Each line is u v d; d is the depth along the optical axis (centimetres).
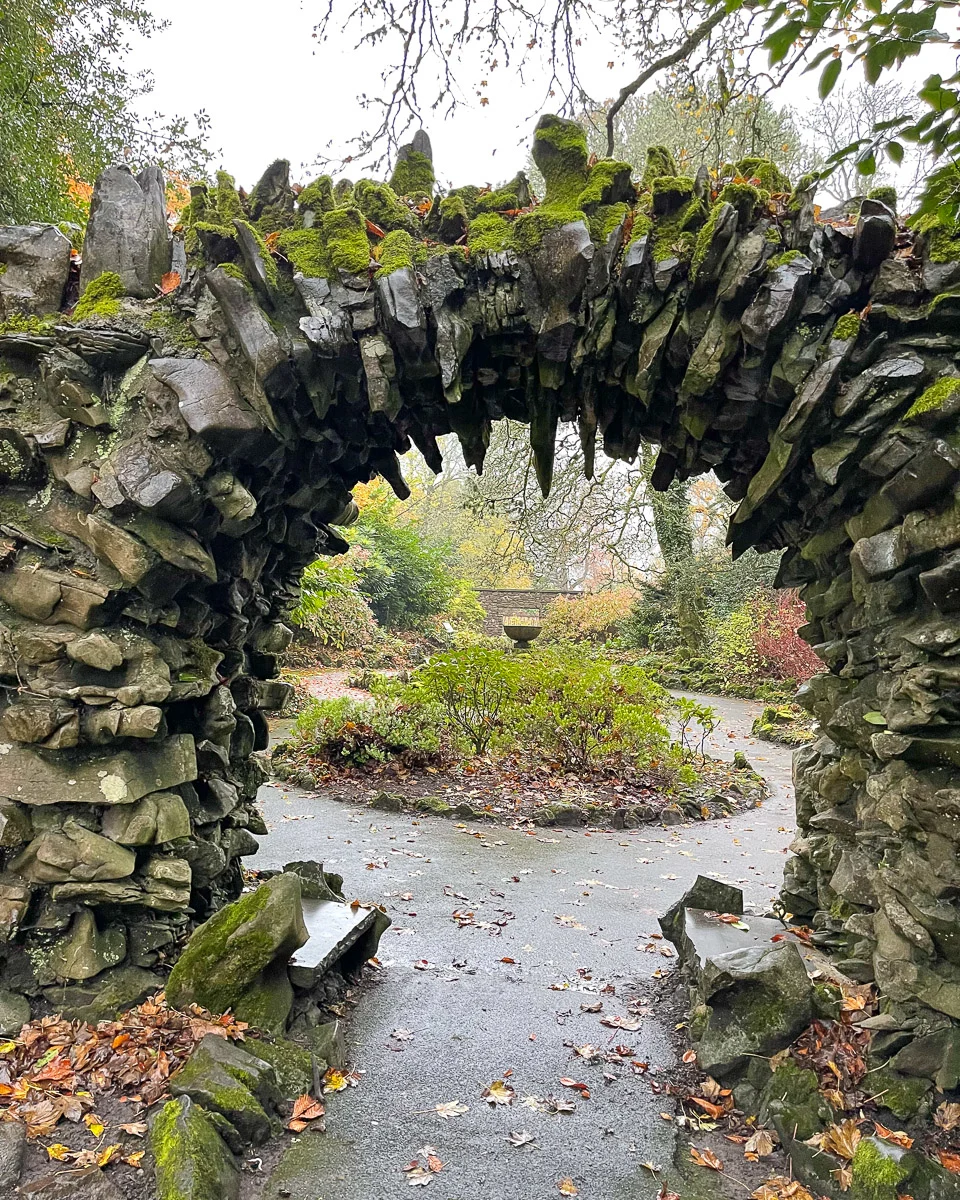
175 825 283
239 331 266
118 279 292
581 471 1070
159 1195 199
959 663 250
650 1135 257
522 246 271
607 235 266
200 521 293
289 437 296
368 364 272
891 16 151
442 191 298
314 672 1322
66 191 702
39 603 276
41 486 286
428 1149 245
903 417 254
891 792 269
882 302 259
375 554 1728
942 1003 249
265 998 279
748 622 1491
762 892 514
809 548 316
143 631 291
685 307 271
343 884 492
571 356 281
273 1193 221
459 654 827
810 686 339
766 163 291
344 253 275
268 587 400
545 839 618
